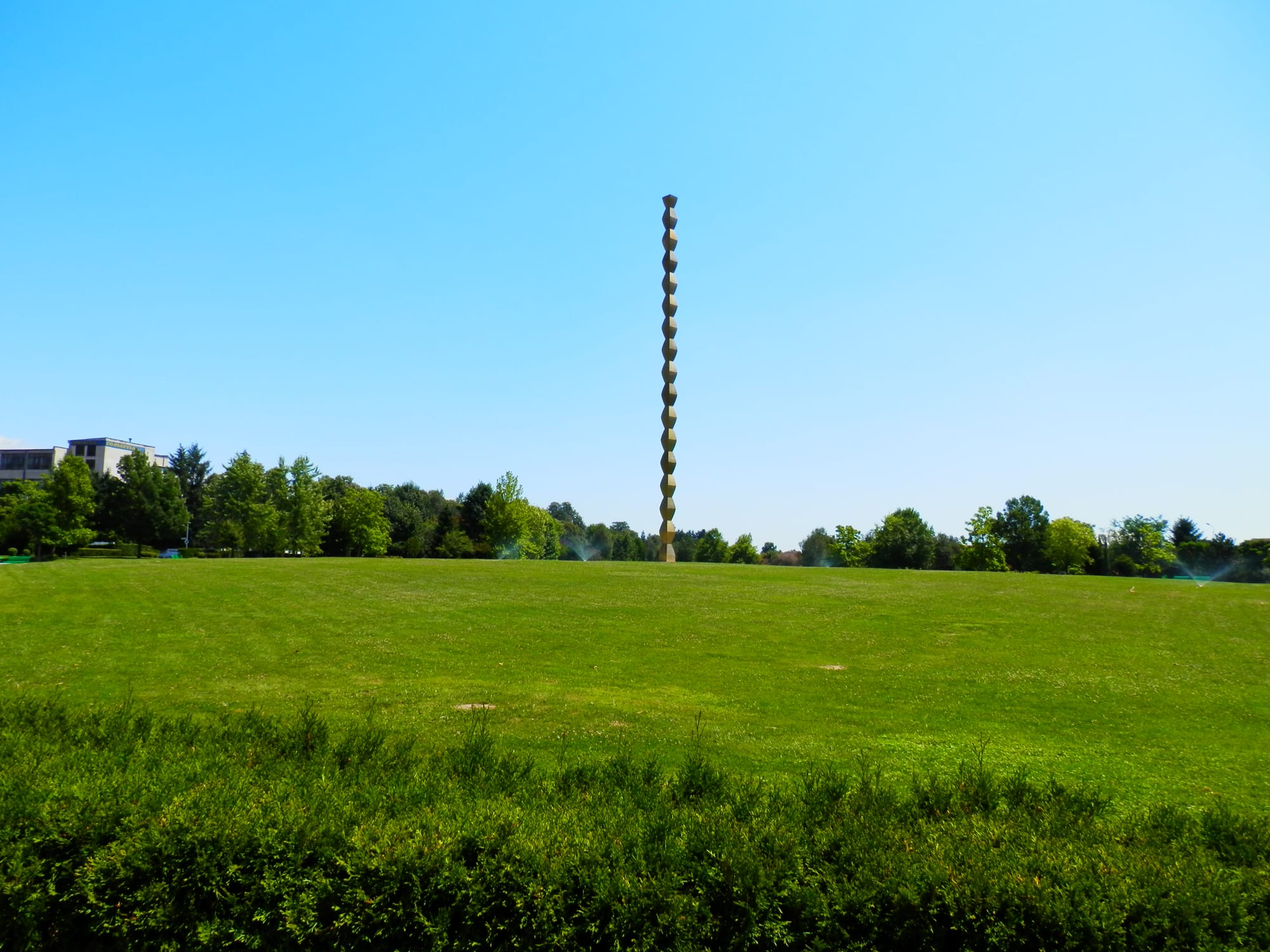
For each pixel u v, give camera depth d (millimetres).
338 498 110125
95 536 87562
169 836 6375
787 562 130250
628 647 20172
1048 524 91875
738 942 5617
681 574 36219
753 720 13430
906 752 11555
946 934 5508
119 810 6699
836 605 27156
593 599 27984
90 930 6332
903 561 94375
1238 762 11305
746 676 17094
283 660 18188
